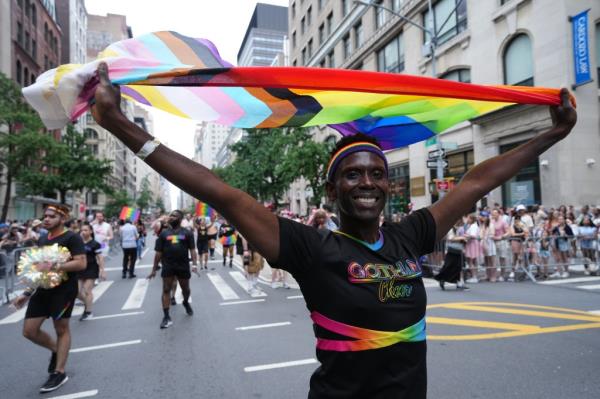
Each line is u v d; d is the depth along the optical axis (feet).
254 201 4.63
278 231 4.59
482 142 56.29
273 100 5.83
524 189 50.08
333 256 4.57
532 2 49.08
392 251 4.95
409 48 72.69
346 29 98.07
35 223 46.80
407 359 4.46
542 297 26.53
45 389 13.25
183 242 22.31
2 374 15.02
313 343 17.56
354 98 5.96
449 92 5.47
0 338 20.01
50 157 84.53
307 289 4.63
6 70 99.40
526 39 50.90
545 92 6.15
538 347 16.35
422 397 4.45
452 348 16.35
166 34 4.85
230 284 34.63
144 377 14.28
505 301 25.35
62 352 13.98
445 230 5.75
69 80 4.44
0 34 96.63
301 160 65.77
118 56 4.58
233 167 110.42
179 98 5.61
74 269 13.98
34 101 4.53
